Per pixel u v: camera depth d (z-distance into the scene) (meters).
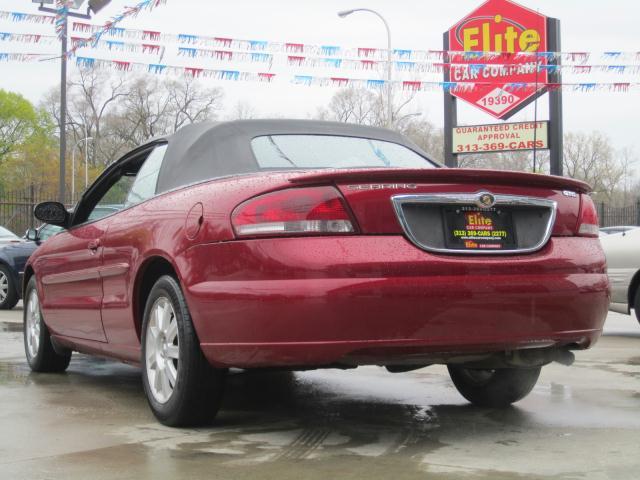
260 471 3.26
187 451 3.58
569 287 3.79
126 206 4.83
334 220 3.53
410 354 3.53
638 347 7.67
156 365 4.18
